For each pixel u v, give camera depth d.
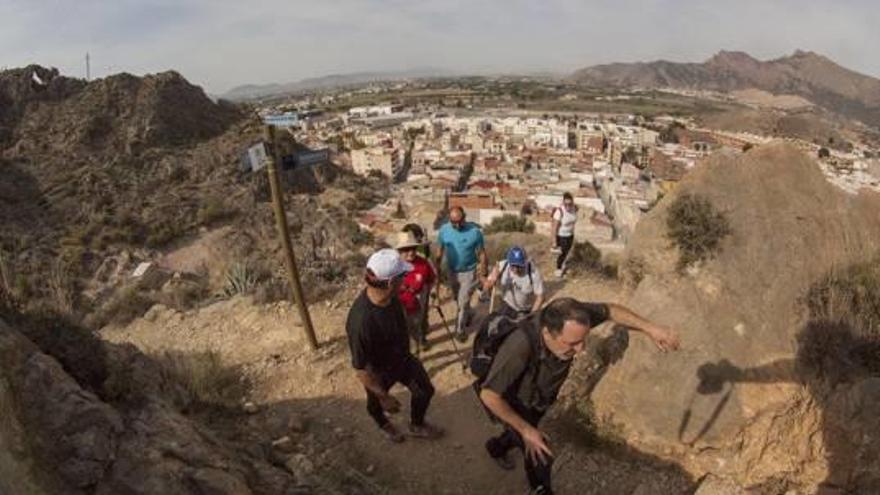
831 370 4.13
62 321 3.71
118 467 2.97
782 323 4.49
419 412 4.93
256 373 6.18
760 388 4.27
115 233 24.98
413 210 52.91
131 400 3.49
